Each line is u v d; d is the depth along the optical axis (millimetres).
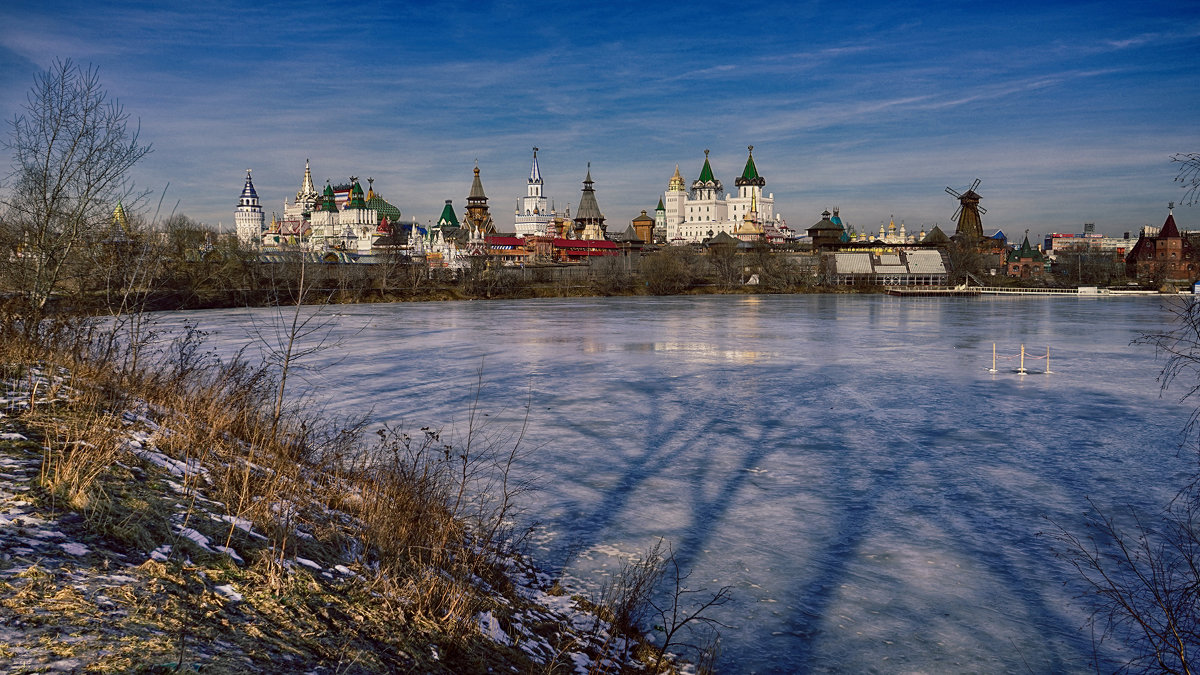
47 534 7852
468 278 137875
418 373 40312
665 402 32344
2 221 20781
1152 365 44594
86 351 20453
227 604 7512
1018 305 115812
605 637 10914
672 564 14500
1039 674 10555
